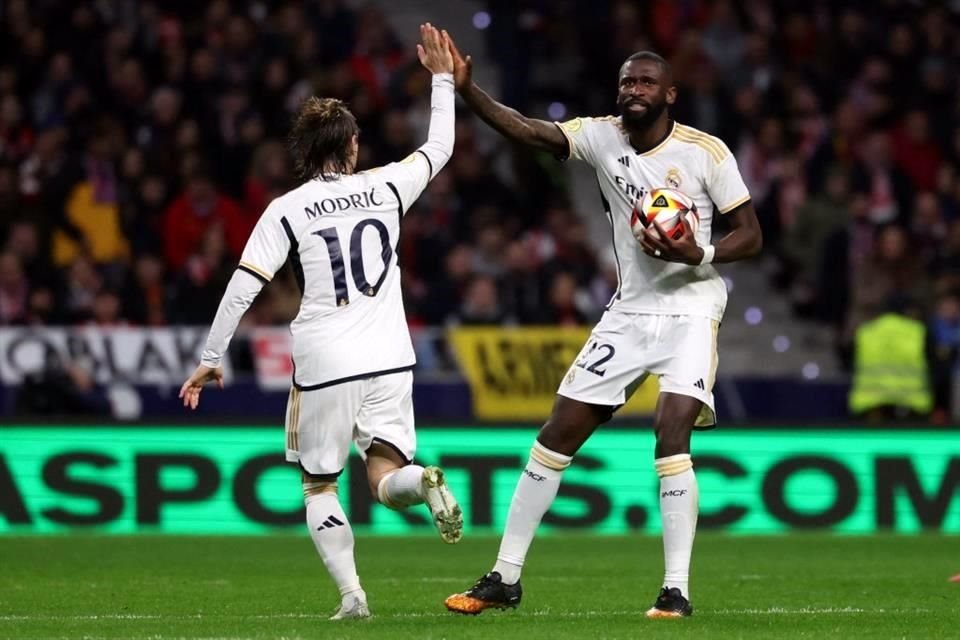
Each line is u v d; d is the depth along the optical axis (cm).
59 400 4525
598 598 2677
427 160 2262
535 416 4759
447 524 2083
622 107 2277
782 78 6203
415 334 4775
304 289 2173
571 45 6331
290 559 3525
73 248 5159
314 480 2195
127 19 5906
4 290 4797
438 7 6888
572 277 5075
